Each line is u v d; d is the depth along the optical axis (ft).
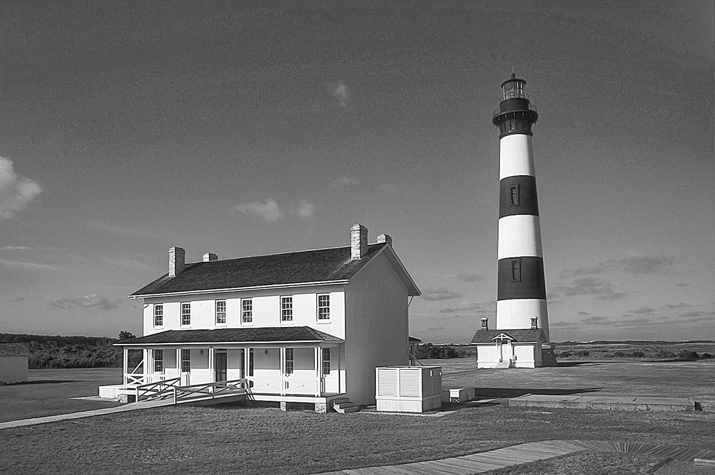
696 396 108.06
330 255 116.06
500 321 208.23
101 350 271.69
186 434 71.82
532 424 76.79
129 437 69.62
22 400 112.27
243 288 111.86
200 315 118.42
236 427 77.46
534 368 206.80
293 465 53.26
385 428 75.97
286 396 99.96
